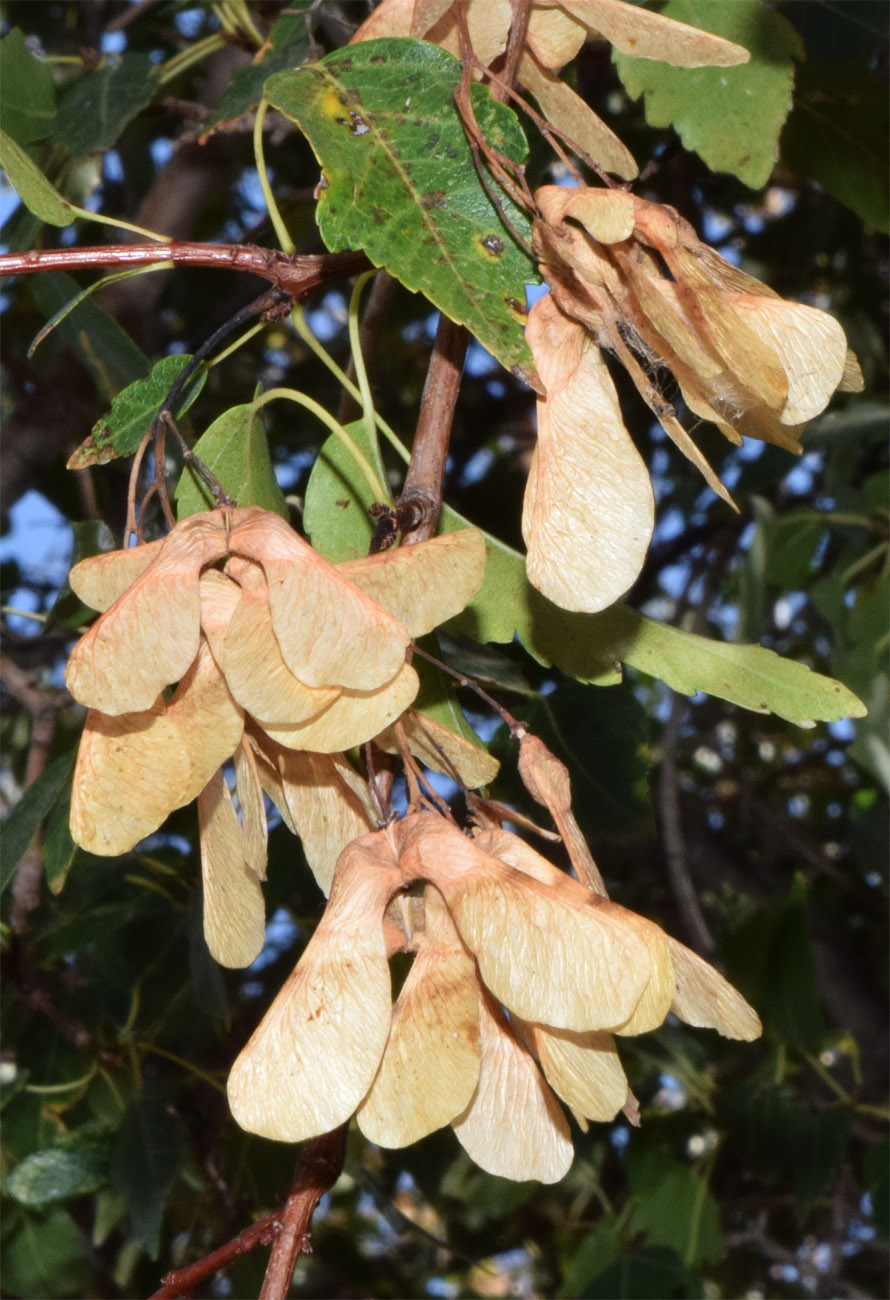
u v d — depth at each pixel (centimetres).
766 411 14
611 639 18
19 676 35
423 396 16
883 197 25
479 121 15
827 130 25
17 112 27
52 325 16
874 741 31
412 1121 12
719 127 22
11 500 39
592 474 14
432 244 15
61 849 20
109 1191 34
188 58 29
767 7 22
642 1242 36
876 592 32
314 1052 12
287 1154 35
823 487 41
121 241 37
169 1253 41
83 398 39
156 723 13
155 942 34
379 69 16
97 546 23
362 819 14
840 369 14
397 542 16
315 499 18
